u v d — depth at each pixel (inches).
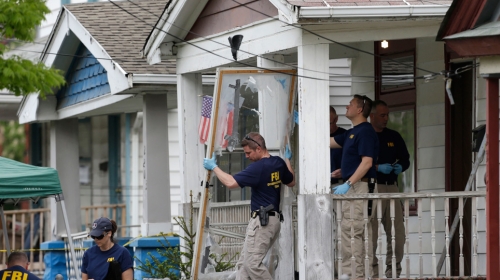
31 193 847.1
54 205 1430.9
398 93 1113.4
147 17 1300.4
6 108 1594.5
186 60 1028.5
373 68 1148.5
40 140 2039.9
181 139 1042.1
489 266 682.2
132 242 1151.0
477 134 902.4
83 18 1284.4
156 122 1185.4
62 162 1433.3
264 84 899.4
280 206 900.0
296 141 1005.8
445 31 698.8
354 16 789.2
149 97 1183.6
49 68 1141.7
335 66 1346.0
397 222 947.3
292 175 866.8
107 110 1350.9
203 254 917.2
